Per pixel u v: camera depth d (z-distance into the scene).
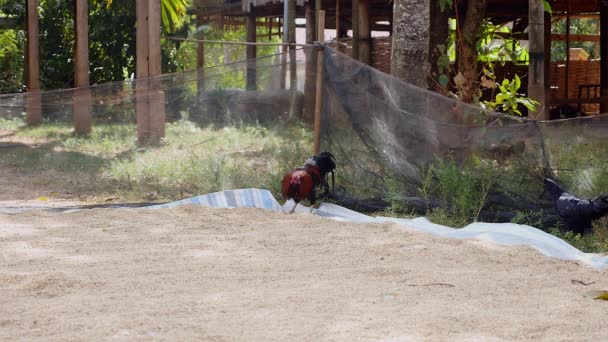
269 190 10.38
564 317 5.12
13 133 12.69
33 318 5.03
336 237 7.86
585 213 8.01
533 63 11.76
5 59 26.17
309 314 5.10
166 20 20.12
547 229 8.62
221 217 8.96
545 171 9.31
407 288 5.88
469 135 9.68
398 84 10.02
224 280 6.14
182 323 4.87
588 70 22.28
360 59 18.50
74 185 11.12
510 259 6.94
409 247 7.39
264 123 12.65
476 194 9.24
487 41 12.96
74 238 7.80
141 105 12.77
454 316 5.06
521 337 4.67
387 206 9.72
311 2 21.09
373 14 21.75
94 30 24.22
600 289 5.96
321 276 6.29
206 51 25.09
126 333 4.67
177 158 11.96
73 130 12.66
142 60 15.99
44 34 25.34
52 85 25.34
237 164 11.42
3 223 8.51
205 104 12.86
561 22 29.81
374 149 10.15
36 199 10.23
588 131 9.40
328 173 10.06
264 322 4.91
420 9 11.05
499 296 5.67
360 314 5.11
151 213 9.12
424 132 9.88
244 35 28.03
